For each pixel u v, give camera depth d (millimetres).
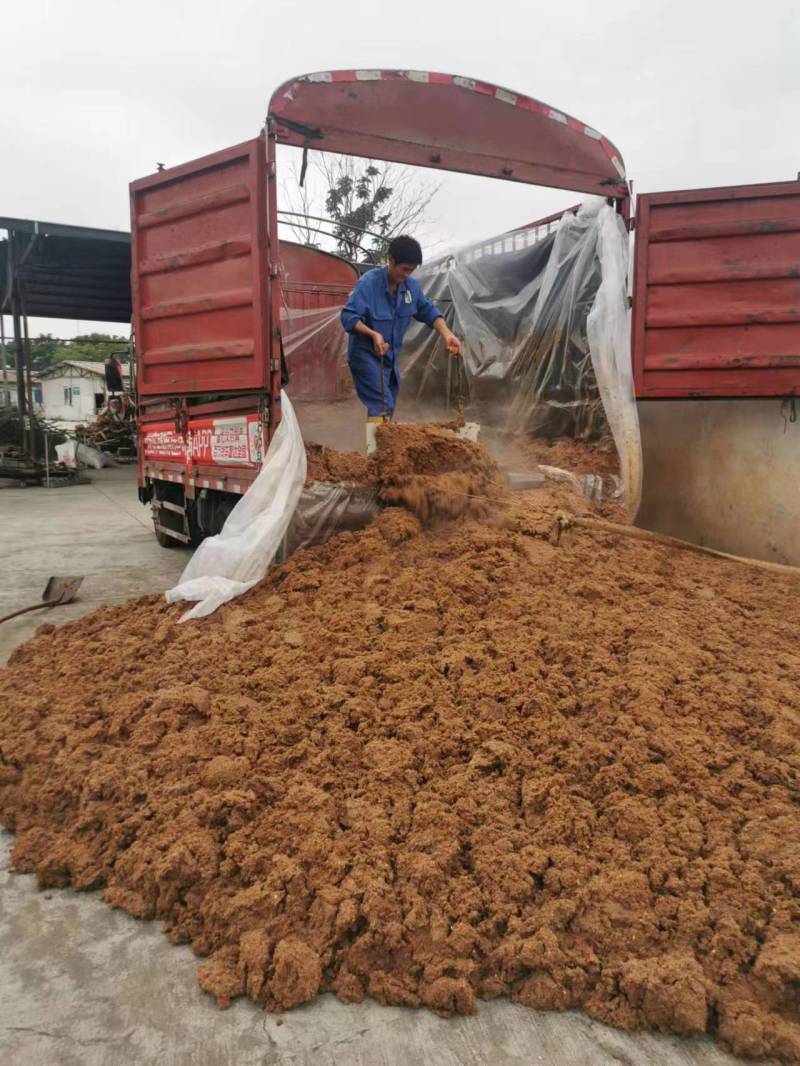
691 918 2074
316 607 3838
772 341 5055
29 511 10641
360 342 5289
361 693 3092
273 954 2062
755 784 2547
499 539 4289
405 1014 1951
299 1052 1840
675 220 5152
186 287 5121
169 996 2008
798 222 4926
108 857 2477
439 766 2713
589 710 2939
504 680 3064
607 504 5652
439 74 4797
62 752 2932
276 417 4555
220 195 4711
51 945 2189
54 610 5250
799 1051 1783
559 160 5289
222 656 3520
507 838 2359
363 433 6910
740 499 5430
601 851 2324
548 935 2049
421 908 2133
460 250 7527
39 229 11977
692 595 4137
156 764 2777
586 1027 1907
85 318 19016
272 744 2844
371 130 4715
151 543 7867
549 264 6559
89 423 22625
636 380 5305
